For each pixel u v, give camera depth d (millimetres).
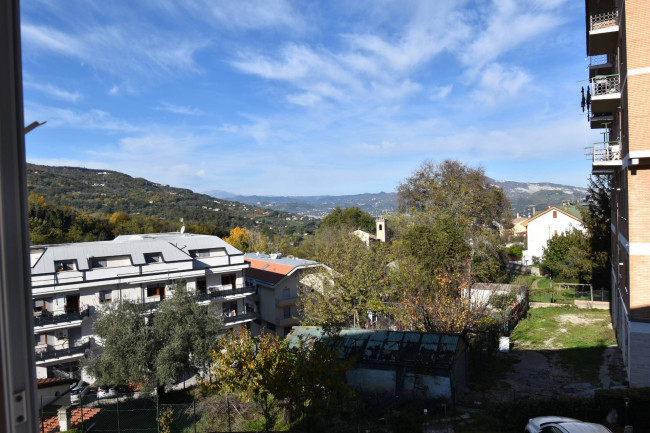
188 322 21641
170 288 25266
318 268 32562
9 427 1477
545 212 57656
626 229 16516
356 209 87062
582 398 12508
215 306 29500
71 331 25234
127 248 28672
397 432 12039
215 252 32750
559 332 24859
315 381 12359
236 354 15000
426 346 16188
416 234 32156
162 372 19688
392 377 15812
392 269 32031
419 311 22281
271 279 35938
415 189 48062
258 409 15250
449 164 46562
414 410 13156
